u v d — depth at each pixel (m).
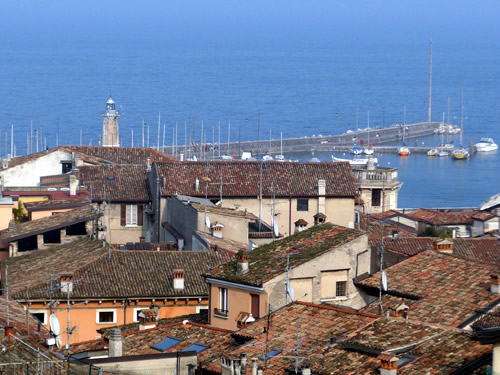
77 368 78.94
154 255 139.62
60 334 117.31
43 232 165.38
